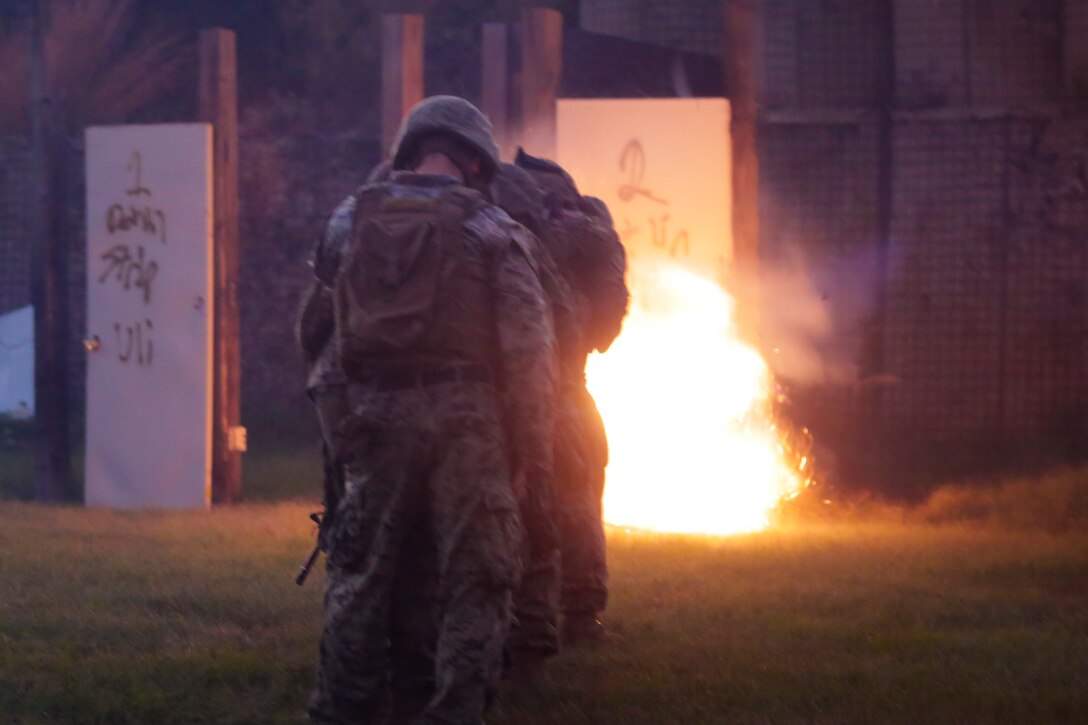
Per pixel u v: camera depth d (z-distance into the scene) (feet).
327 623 30.66
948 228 97.25
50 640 40.96
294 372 112.06
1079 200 95.86
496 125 70.85
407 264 29.48
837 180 98.53
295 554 55.11
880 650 40.91
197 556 54.60
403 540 30.42
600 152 67.36
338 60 124.16
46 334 76.84
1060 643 41.47
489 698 30.17
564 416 39.09
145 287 72.49
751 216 67.87
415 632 31.04
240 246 112.68
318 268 32.09
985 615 45.70
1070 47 96.58
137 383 72.84
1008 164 96.58
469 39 119.34
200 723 34.24
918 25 97.45
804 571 52.75
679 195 67.36
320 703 30.73
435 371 29.71
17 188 116.67
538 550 31.22
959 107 97.09
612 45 77.77
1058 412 95.76
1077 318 95.76
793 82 99.60
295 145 112.57
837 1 98.89
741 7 67.00
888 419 97.19
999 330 96.63
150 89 123.13
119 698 35.32
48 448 77.51
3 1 129.90
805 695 36.04
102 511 70.03
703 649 40.75
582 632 41.32
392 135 69.56
